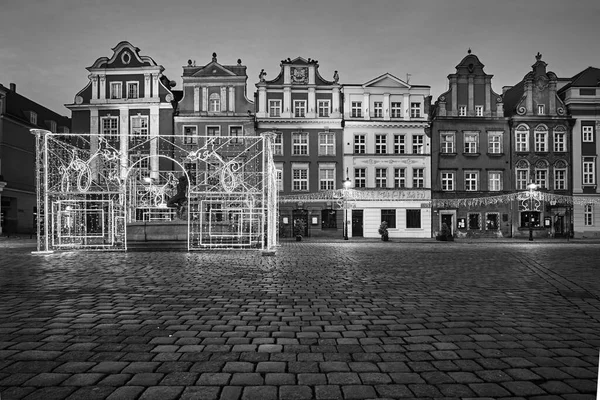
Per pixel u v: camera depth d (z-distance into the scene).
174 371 4.02
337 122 45.94
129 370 4.03
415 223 45.88
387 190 45.72
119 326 5.68
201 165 43.66
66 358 4.36
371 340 5.08
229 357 4.42
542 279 10.64
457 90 47.25
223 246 20.38
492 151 47.00
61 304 7.11
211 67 45.50
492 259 16.67
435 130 46.56
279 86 46.03
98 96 45.12
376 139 46.34
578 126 47.12
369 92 46.53
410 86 46.66
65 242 24.36
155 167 44.03
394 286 9.27
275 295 8.05
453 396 3.53
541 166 46.84
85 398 3.43
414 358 4.43
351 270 12.27
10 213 47.59
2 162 46.59
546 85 47.41
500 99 47.25
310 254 18.78
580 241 37.28
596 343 5.02
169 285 9.18
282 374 3.96
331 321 6.03
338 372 4.03
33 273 11.26
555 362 4.34
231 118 44.81
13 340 5.00
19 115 51.00
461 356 4.50
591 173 47.19
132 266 12.98
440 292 8.51
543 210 46.31
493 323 5.96
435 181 46.25
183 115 44.75
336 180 46.00
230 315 6.36
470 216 46.22
